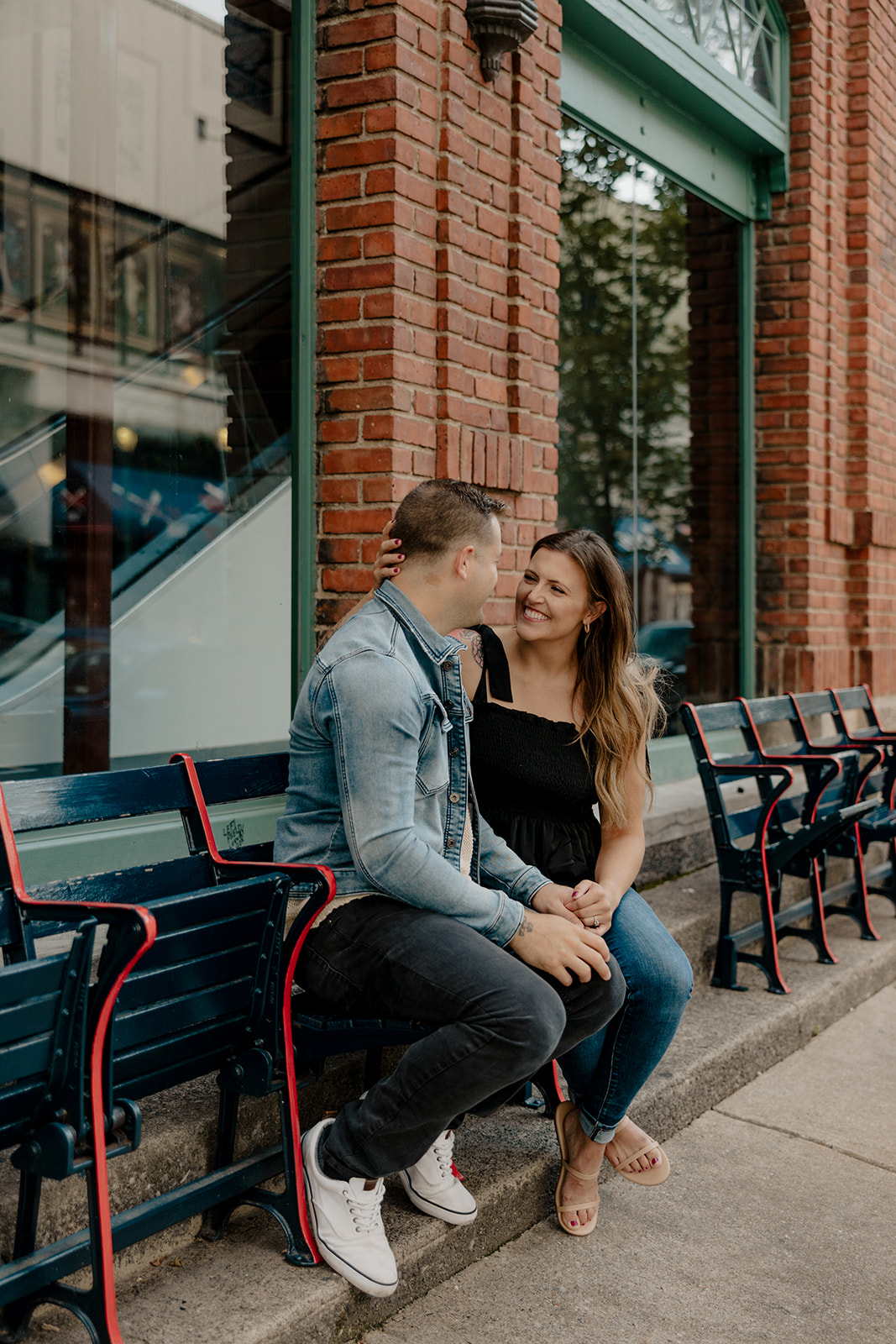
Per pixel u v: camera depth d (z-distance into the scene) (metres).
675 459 5.66
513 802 2.75
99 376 3.34
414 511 2.33
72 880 2.08
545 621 2.69
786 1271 2.53
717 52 5.47
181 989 1.97
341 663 2.20
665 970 2.51
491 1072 2.09
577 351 4.91
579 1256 2.55
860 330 6.52
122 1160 2.14
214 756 3.59
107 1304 1.77
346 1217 2.16
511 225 3.97
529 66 3.97
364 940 2.20
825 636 6.36
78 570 3.30
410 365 3.54
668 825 4.59
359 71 3.47
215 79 3.54
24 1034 1.69
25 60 3.15
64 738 3.28
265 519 3.64
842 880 5.36
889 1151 3.13
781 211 6.14
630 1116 2.96
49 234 3.24
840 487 6.52
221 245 3.58
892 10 6.75
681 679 5.70
